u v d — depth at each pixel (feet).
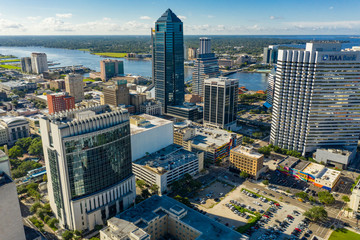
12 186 521.24
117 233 604.49
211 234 645.10
